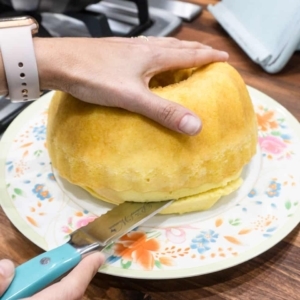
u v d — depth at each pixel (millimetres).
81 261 435
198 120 465
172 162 490
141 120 486
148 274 464
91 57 496
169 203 521
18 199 557
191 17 928
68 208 548
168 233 516
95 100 494
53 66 495
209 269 468
